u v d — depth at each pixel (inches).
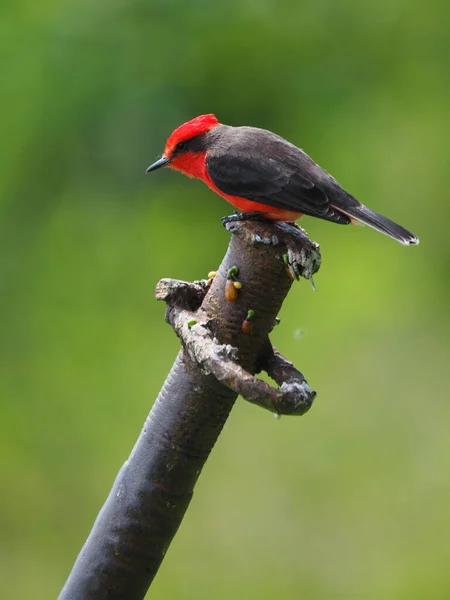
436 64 563.5
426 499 493.4
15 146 526.9
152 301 539.8
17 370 531.2
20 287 535.8
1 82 529.3
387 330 539.8
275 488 498.0
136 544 187.3
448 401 517.3
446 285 546.9
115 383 526.9
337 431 513.7
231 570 472.7
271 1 548.4
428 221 549.3
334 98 547.8
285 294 189.6
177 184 544.7
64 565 488.7
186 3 534.3
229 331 187.6
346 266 552.1
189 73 523.8
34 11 538.0
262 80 534.9
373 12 562.6
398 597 460.4
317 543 483.5
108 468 509.0
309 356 534.0
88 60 524.7
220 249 543.2
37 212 537.6
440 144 549.3
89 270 540.4
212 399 182.7
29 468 512.7
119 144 522.3
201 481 501.7
